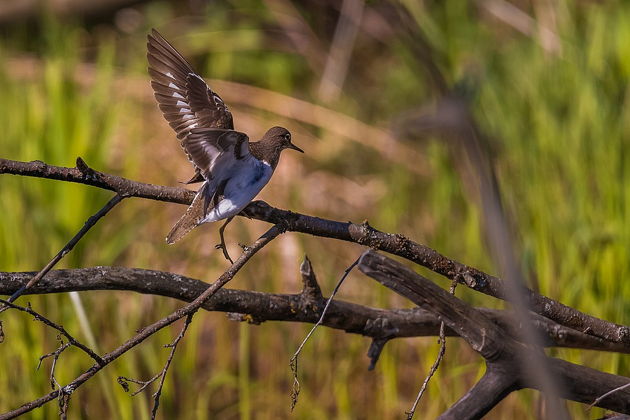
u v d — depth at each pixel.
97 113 13.85
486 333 6.32
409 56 15.84
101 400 10.29
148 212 13.30
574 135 12.19
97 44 18.23
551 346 7.54
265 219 6.86
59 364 9.99
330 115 16.30
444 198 12.59
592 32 15.12
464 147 3.29
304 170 15.22
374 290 11.98
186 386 10.38
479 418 6.51
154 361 10.32
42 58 16.95
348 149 15.58
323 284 12.54
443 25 16.98
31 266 10.88
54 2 17.89
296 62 17.83
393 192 13.86
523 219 11.33
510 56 15.59
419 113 3.31
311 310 7.13
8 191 11.47
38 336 9.91
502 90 14.25
